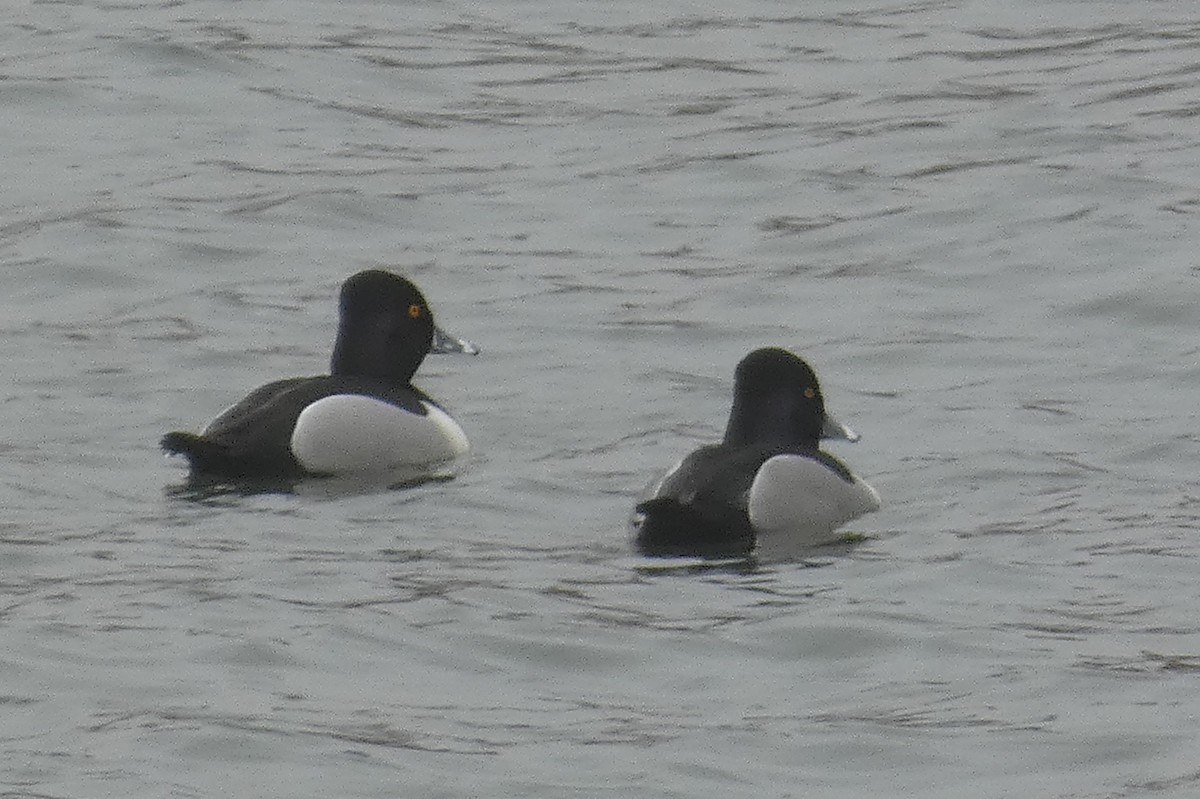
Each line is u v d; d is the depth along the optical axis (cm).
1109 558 1358
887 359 1819
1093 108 2472
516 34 2827
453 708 1123
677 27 2847
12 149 2405
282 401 1542
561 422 1673
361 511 1446
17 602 1250
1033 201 2197
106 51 2686
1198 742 1084
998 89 2561
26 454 1565
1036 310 1930
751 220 2184
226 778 1032
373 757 1056
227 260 2083
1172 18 2827
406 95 2592
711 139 2420
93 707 1105
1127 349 1828
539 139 2439
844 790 1041
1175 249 2052
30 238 2120
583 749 1073
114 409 1691
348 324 1638
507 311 1945
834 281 2017
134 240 2112
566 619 1242
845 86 2595
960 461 1562
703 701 1141
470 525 1427
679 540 1391
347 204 2223
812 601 1278
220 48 2708
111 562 1325
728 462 1425
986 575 1327
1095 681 1162
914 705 1135
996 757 1070
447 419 1592
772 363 1477
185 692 1127
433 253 2103
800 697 1145
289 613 1238
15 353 1823
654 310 1945
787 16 2884
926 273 2028
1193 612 1266
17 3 2939
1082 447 1593
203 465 1523
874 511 1459
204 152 2392
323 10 2927
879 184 2267
